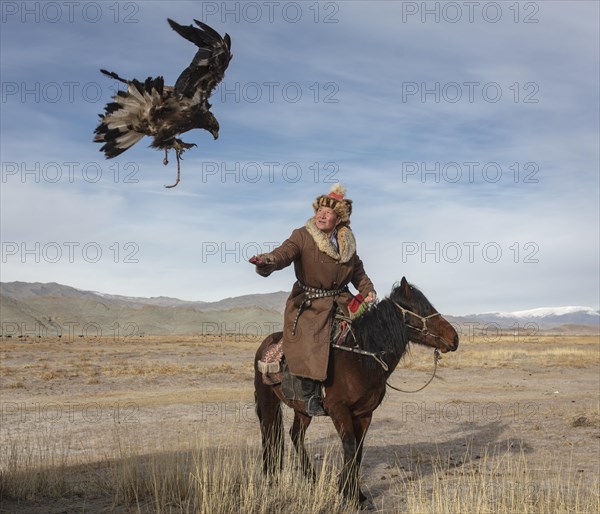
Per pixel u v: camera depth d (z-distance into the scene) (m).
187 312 169.38
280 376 8.53
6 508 7.64
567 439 13.50
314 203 8.39
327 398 8.15
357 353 8.12
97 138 5.82
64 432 14.45
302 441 8.66
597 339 92.75
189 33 6.36
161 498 7.82
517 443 13.08
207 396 21.58
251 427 14.81
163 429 14.69
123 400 20.47
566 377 29.50
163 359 40.41
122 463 8.96
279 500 7.48
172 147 5.95
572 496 8.60
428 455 11.82
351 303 8.29
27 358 40.16
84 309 153.25
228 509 7.23
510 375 30.23
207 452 9.81
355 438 8.29
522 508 7.77
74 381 26.09
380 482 9.62
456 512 7.51
